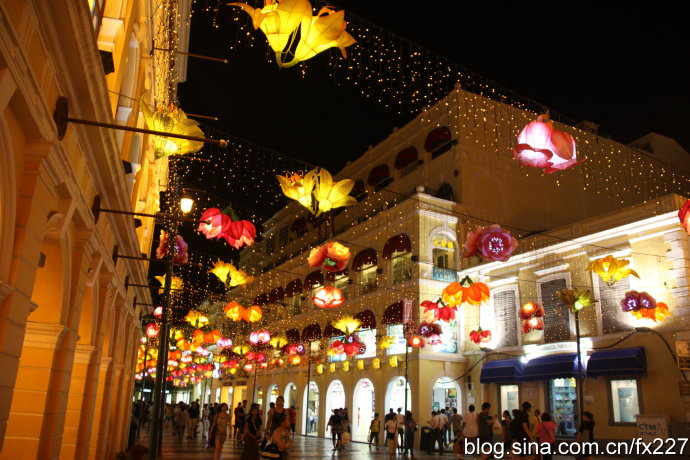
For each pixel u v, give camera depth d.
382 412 27.91
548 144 6.11
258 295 45.97
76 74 5.83
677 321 18.59
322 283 36.00
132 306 17.88
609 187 31.70
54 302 7.62
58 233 6.86
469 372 26.41
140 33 11.77
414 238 27.62
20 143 5.23
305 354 37.44
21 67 4.43
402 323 25.77
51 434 7.60
